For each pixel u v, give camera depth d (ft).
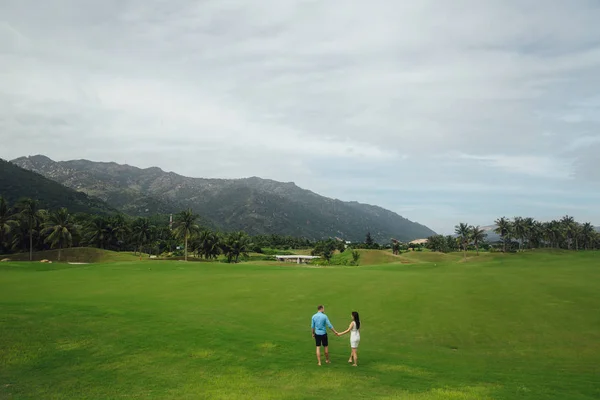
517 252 510.17
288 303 106.22
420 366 59.00
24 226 364.79
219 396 42.83
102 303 93.71
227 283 137.08
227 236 501.97
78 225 458.91
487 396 45.09
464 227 500.74
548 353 71.10
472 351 72.54
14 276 156.87
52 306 79.46
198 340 63.41
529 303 103.04
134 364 52.54
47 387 44.57
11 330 61.31
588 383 52.90
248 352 59.62
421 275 156.97
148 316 77.10
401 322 89.81
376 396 43.91
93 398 41.78
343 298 112.16
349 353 65.21
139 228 462.60
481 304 103.35
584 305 99.86
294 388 45.98
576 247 652.48
